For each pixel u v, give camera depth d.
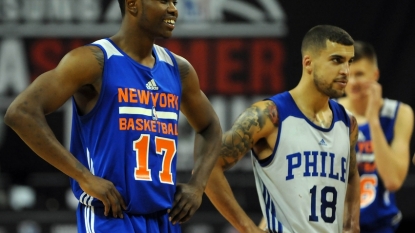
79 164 10.05
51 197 20.11
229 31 19.95
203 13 19.97
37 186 20.12
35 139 9.83
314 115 12.44
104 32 19.91
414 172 19.95
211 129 11.70
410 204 19.92
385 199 16.92
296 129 12.21
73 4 19.94
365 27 20.00
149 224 10.52
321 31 12.23
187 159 19.75
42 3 19.97
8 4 19.97
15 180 20.19
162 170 10.57
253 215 19.83
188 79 11.35
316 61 12.19
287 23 19.95
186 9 19.98
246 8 20.00
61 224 19.92
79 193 10.55
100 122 10.34
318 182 12.15
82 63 10.19
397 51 19.95
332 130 12.45
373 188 16.84
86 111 10.55
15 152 20.03
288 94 12.51
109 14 19.92
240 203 19.95
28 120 9.80
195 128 11.80
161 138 10.58
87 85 10.38
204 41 19.95
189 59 19.97
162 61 11.00
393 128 17.05
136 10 10.53
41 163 20.09
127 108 10.35
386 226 16.98
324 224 12.12
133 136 10.34
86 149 10.54
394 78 19.94
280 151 12.16
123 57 10.55
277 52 19.94
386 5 19.95
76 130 10.74
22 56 19.95
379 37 19.98
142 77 10.59
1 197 20.06
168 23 10.60
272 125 12.16
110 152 10.27
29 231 19.88
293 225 12.03
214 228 19.72
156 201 10.45
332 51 12.05
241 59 19.95
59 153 9.93
